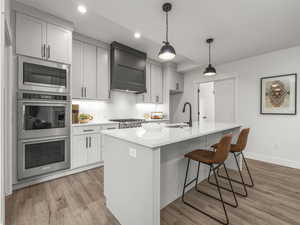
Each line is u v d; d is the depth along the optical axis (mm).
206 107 4434
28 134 2078
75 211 1608
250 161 3205
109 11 1838
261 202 1767
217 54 3242
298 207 1674
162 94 4621
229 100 3793
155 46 3398
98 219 1502
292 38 2539
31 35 2094
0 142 1166
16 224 1408
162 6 1754
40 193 1938
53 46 2287
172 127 2098
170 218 1509
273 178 2393
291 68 2871
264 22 2074
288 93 2895
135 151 1268
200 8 1787
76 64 2771
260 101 3236
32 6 2074
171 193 1771
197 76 4508
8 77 1890
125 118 3984
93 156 2764
